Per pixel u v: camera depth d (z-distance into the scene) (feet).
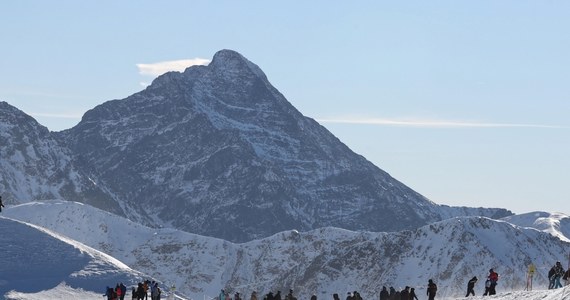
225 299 648.79
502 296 499.92
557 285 565.12
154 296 653.30
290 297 579.48
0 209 502.38
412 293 557.74
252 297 591.37
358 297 564.30
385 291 577.84
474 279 583.58
